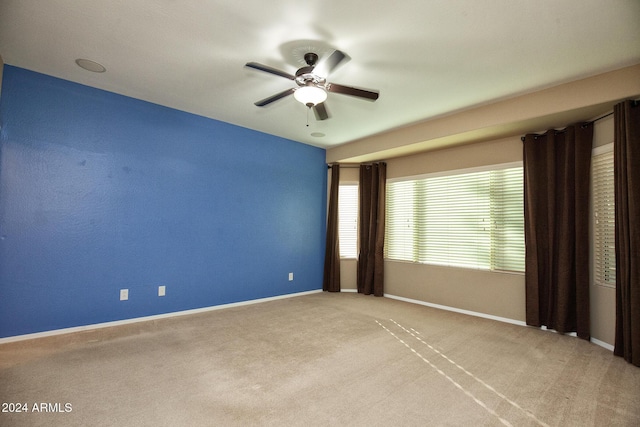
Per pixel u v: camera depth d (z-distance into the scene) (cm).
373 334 344
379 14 214
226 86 334
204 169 427
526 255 381
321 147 579
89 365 255
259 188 488
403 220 528
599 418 196
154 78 318
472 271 438
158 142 387
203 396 214
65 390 217
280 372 251
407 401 212
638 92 272
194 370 251
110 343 303
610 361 279
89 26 236
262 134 492
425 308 464
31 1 209
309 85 254
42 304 312
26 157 305
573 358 286
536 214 376
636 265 270
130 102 366
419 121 427
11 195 298
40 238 312
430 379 243
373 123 438
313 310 440
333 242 571
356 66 281
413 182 518
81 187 334
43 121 313
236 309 439
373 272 548
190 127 414
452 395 221
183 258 407
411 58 267
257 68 240
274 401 210
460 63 274
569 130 351
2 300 294
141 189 374
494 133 392
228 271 451
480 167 436
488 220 429
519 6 203
